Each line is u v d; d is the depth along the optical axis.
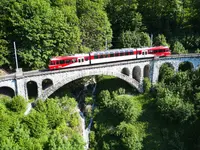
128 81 56.09
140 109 52.91
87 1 63.62
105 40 64.25
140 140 46.03
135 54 57.34
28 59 48.78
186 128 49.06
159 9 75.81
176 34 75.88
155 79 59.88
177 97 52.22
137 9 77.12
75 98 53.50
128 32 66.88
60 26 50.78
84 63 51.59
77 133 43.22
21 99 41.41
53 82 47.19
